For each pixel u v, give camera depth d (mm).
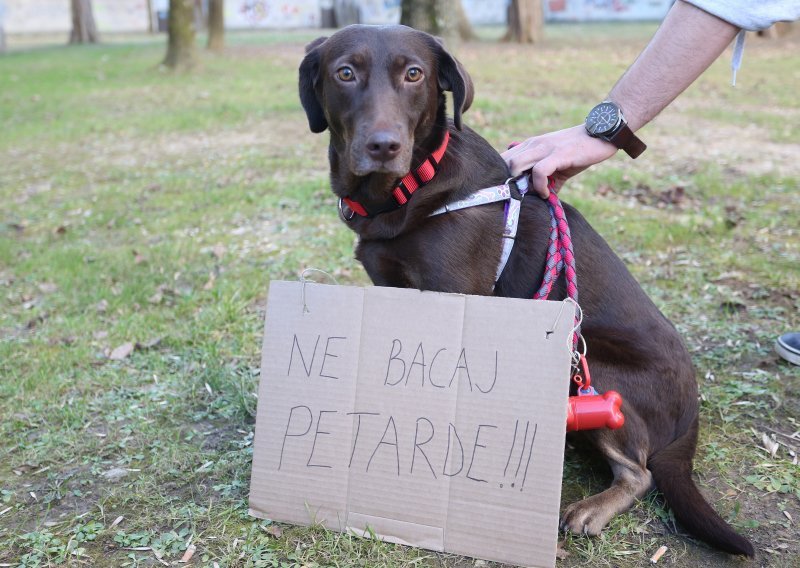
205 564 953
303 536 986
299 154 3033
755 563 937
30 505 1071
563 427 913
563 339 924
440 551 949
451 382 958
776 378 1287
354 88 1030
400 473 966
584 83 4645
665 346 1087
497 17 13156
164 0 14469
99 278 1839
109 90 5324
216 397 1308
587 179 2420
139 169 3012
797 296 1570
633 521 1004
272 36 11102
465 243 1040
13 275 1942
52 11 16625
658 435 1066
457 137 1089
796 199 2195
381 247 1074
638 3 12203
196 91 4984
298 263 1839
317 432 1000
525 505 918
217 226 2193
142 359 1453
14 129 4070
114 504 1062
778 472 1074
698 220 1993
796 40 6941
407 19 4188
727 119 3473
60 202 2625
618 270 1116
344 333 1002
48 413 1281
